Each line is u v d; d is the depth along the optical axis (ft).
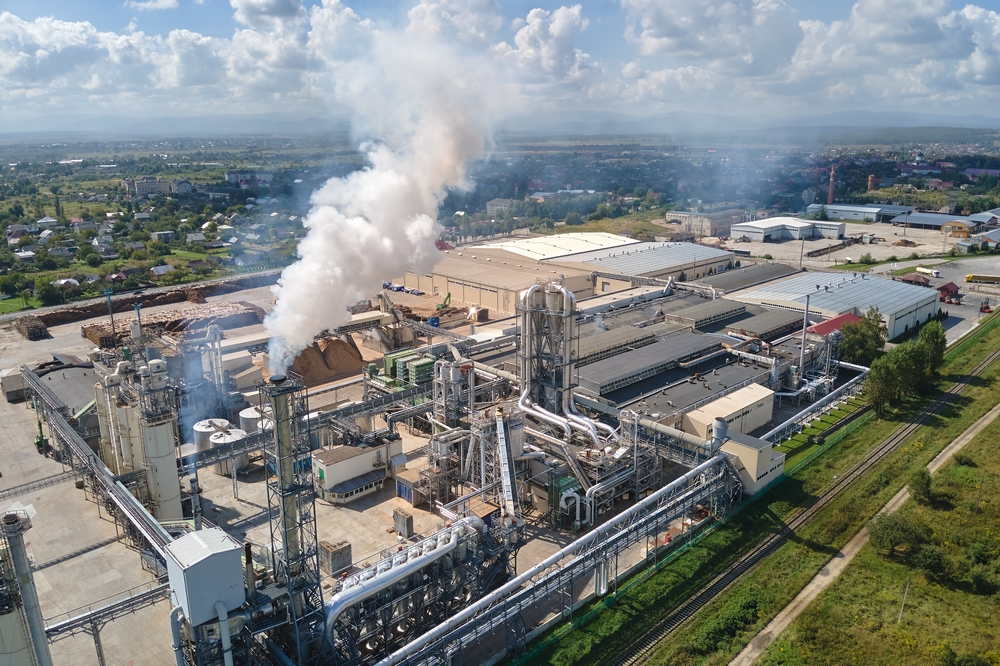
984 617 192.95
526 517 248.52
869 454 290.76
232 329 451.94
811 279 535.60
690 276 613.93
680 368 347.15
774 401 342.64
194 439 286.66
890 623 190.80
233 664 151.74
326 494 258.16
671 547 227.81
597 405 292.20
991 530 232.32
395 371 335.88
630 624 191.21
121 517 244.22
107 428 271.28
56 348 456.04
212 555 145.69
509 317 493.77
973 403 345.72
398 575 172.35
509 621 183.83
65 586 211.61
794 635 186.39
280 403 155.53
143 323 458.09
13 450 312.09
